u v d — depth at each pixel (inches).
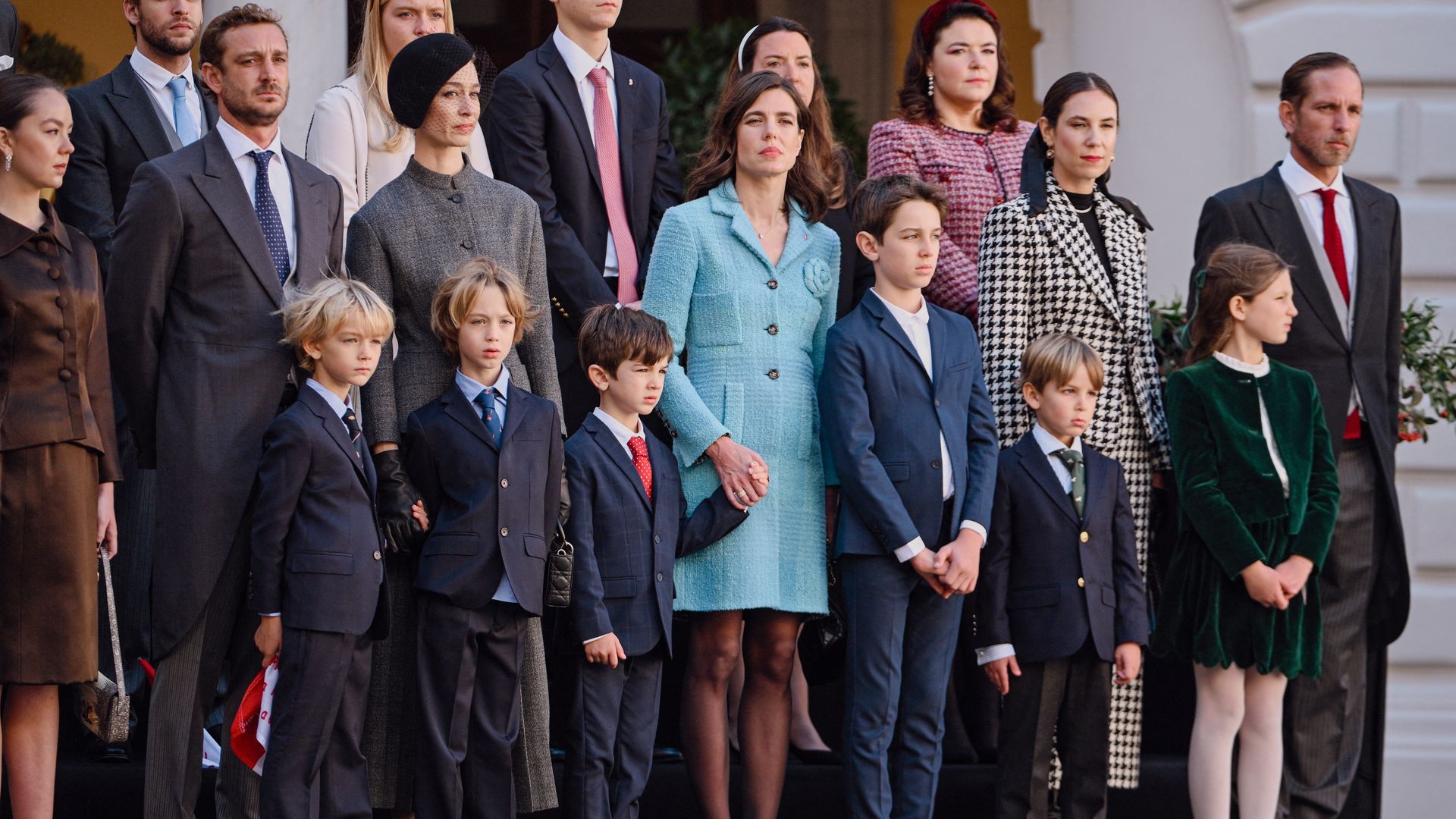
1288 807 737.6
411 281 616.4
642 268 741.9
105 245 697.0
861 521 639.1
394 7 703.7
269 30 607.8
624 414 633.6
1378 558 740.7
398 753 603.8
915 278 650.8
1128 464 703.7
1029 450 673.0
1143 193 1104.8
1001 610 663.1
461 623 583.2
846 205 738.8
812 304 668.1
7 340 558.9
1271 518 679.7
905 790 637.9
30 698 569.6
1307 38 1056.2
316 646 560.7
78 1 1069.8
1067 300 692.7
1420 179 1051.3
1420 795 1016.9
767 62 732.7
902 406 644.1
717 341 655.8
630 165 748.0
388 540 584.4
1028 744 660.1
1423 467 1042.7
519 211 642.8
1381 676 762.2
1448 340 1037.8
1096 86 701.3
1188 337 722.8
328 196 627.8
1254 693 690.8
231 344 588.1
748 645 651.5
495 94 737.6
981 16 784.3
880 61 1237.1
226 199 594.6
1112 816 740.0
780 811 698.8
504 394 606.9
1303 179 749.3
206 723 682.2
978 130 798.5
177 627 575.5
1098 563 666.2
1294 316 720.3
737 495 630.5
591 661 609.3
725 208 665.6
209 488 577.6
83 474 570.3
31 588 556.1
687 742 638.5
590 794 606.5
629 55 1216.2
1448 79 1048.2
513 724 597.6
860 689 634.2
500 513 586.6
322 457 569.9
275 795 556.1
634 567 619.5
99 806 658.2
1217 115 1083.3
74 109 711.1
